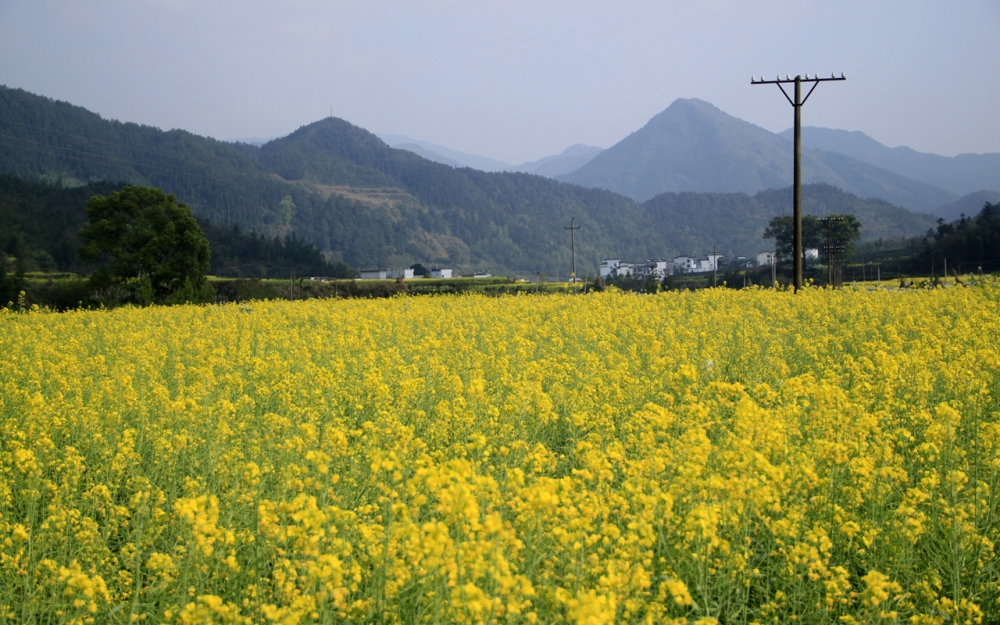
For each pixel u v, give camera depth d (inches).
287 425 339.0
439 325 800.9
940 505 266.1
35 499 272.2
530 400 387.5
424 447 306.8
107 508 287.3
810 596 220.7
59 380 469.7
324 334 754.8
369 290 2559.1
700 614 215.9
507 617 179.5
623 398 411.2
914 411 376.2
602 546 233.5
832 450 270.5
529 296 1291.8
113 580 246.4
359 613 203.0
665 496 233.6
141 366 526.6
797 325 705.0
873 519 255.4
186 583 215.6
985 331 576.7
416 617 197.0
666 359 456.8
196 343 647.8
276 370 497.0
